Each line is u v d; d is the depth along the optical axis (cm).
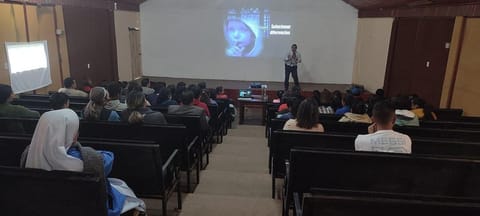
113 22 881
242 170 421
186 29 1045
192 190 345
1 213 162
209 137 484
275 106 611
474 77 523
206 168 425
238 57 1046
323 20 996
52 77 630
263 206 299
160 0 1034
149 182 249
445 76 614
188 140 367
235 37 1033
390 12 800
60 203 157
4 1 492
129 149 231
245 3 1009
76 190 153
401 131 330
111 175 245
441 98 629
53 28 629
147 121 318
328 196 138
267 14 1009
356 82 995
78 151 174
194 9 1029
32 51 556
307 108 300
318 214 142
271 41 1024
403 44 751
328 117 411
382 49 826
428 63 670
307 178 226
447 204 133
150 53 1072
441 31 623
